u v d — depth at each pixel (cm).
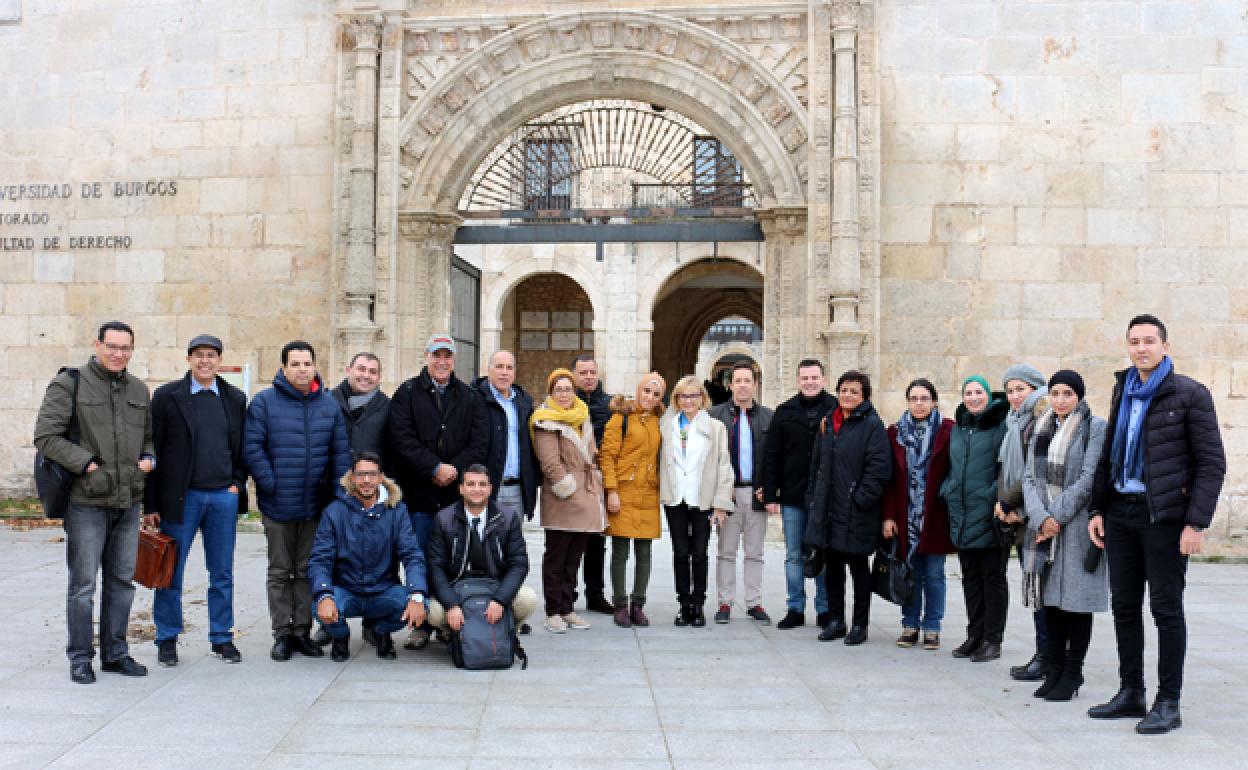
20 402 1337
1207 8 1155
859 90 1179
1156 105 1159
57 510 572
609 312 2541
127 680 582
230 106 1302
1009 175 1176
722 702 558
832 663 656
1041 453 591
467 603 634
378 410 707
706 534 778
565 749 472
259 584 915
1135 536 532
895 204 1188
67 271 1330
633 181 1731
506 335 2991
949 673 632
